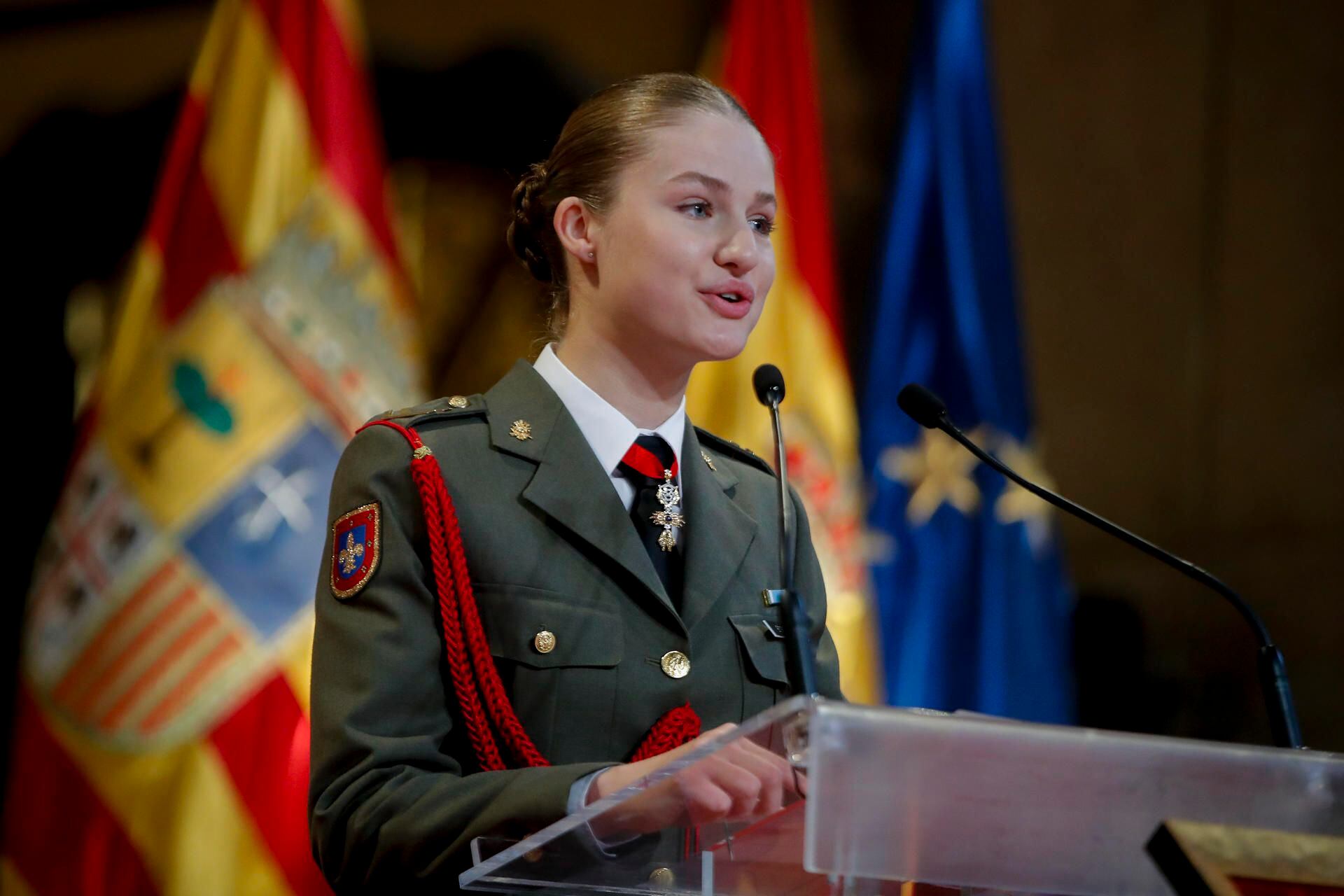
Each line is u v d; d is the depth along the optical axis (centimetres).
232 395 1118
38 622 1088
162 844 1038
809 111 1421
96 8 1667
